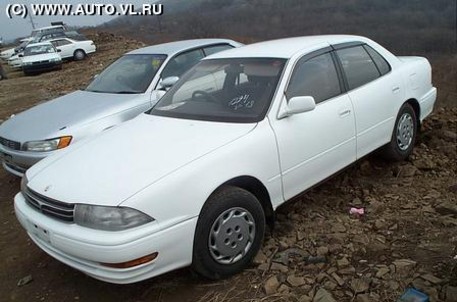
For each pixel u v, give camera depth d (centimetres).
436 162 505
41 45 2362
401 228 370
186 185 298
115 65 694
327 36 462
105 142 362
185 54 666
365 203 428
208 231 308
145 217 282
